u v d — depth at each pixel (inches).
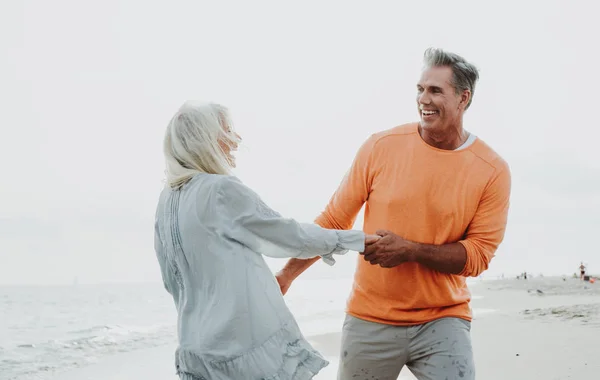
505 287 1512.1
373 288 123.7
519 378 237.9
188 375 97.7
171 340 444.8
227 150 105.3
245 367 93.3
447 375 117.6
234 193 97.8
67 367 329.7
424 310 121.3
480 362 271.4
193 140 101.0
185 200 98.8
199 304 97.9
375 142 125.8
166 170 104.1
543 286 1508.4
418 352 122.2
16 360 356.2
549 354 289.0
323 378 256.8
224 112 104.8
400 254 113.3
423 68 117.6
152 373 304.5
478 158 120.2
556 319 467.8
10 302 1130.0
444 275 120.1
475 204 120.1
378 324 123.8
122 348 400.5
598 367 253.8
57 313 876.0
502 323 447.5
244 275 95.9
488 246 120.3
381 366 125.7
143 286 2174.0
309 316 645.3
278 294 99.3
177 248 98.9
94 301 1186.0
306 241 103.0
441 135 118.5
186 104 104.1
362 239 109.6
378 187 123.6
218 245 96.5
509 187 122.3
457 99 115.5
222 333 93.5
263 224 98.9
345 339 128.8
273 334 95.7
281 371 94.7
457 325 120.4
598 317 472.4
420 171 119.9
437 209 119.3
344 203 128.9
